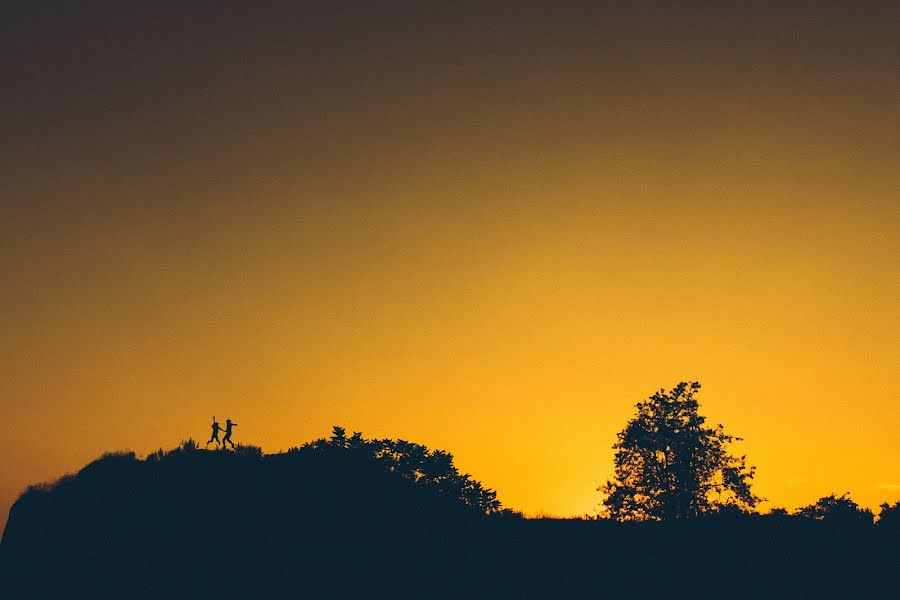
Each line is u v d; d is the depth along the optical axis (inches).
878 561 1835.6
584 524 2112.5
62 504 1967.3
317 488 2037.4
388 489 2079.2
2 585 1722.4
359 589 1663.4
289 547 1811.0
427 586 1684.3
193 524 1882.4
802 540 1984.5
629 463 2596.0
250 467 2112.5
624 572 1776.6
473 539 1935.3
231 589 1659.7
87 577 1726.1
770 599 1632.6
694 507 2450.8
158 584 1681.8
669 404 2613.2
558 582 1717.5
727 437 2581.2
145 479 2048.5
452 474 2180.1
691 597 1643.7
